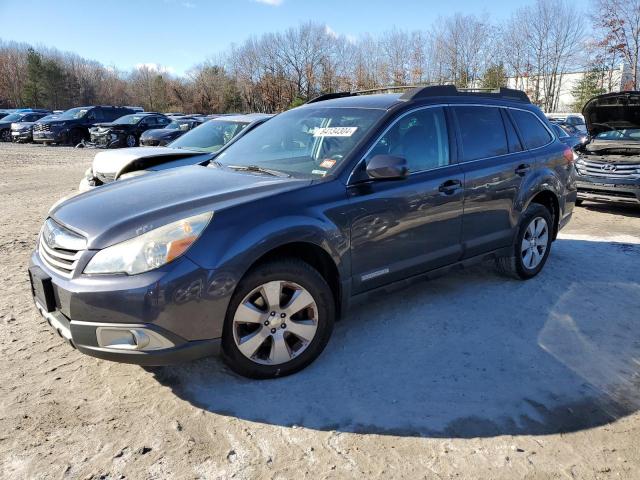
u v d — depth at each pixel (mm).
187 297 2744
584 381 3219
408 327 3943
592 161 8492
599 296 4598
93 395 3031
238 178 3555
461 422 2799
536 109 5199
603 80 44375
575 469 2455
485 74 49719
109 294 2676
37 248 3350
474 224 4266
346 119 3906
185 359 2844
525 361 3449
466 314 4188
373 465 2475
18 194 10344
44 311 3094
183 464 2475
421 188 3775
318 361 3422
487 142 4453
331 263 3330
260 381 3172
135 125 22328
